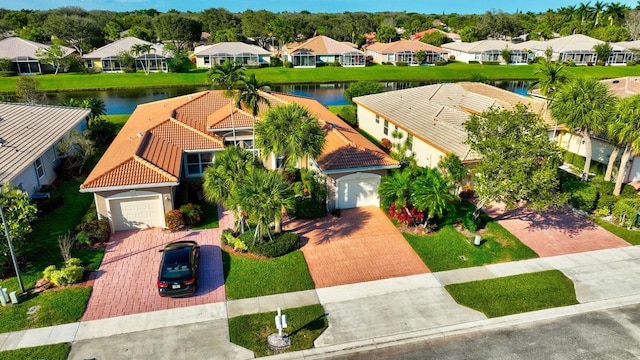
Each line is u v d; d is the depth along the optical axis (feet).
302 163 94.48
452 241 69.51
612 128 77.41
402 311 53.36
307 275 60.13
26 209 58.49
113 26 342.23
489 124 67.56
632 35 345.92
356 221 75.61
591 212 79.82
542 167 64.39
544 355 46.83
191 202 80.64
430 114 105.40
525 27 396.78
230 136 96.12
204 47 305.12
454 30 465.47
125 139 89.25
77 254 63.82
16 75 227.61
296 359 45.85
